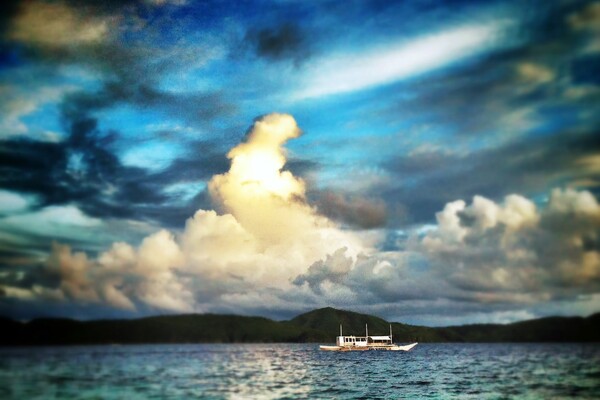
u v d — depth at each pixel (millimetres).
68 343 118375
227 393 82562
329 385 90188
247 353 144750
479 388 88062
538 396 81000
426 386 89062
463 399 78750
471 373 104250
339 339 152250
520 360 122000
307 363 123312
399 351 149250
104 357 124812
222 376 100250
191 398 81250
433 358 132375
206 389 86500
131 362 118250
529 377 98438
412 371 107812
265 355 140625
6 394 81188
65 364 109938
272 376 100500
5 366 103812
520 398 79938
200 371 106625
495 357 130875
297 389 87688
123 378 96000
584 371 105125
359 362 124500
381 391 84875
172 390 86750
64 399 79562
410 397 80188
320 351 152500
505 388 88062
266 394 82375
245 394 81562
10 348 110562
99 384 90188
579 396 82312
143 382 92375
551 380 95375
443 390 85562
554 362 115875
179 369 109500
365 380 95125
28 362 109562
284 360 129250
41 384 90125
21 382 91250
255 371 107438
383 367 114312
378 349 151125
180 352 143250
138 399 77625
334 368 112875
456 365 117188
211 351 149500
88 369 105188
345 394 82125
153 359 124812
